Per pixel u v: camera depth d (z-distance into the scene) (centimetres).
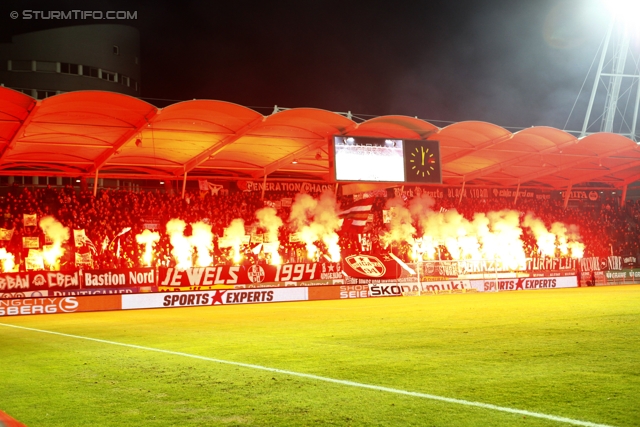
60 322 2244
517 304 2245
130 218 3988
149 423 605
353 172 3538
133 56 6119
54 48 5588
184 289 3428
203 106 3009
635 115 4753
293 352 1102
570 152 4412
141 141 3481
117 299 3050
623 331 1226
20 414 670
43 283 3155
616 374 760
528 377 759
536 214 5125
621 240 5275
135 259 3894
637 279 4559
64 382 872
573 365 835
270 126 3434
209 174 4400
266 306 2866
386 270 3856
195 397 723
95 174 3925
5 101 2634
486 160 4503
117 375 915
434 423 561
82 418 638
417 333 1339
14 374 971
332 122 3441
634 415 564
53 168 4000
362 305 2669
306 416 607
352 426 563
